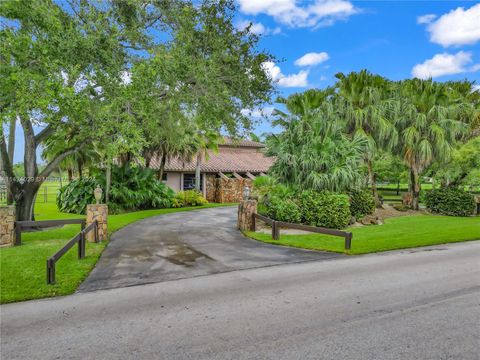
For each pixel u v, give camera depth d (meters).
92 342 4.19
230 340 4.20
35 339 4.28
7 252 8.83
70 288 6.27
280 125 18.09
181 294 5.97
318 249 9.66
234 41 11.73
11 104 9.02
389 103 19.00
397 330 4.42
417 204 20.98
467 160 19.31
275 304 5.43
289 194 14.62
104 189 21.05
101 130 10.20
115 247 10.09
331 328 4.50
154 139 17.41
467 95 24.08
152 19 11.36
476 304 5.33
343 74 19.84
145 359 3.78
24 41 8.43
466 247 9.77
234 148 36.34
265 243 10.66
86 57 9.24
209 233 12.69
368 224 15.33
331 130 15.67
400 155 20.59
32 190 13.37
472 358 3.72
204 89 11.02
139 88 9.61
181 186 30.20
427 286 6.27
